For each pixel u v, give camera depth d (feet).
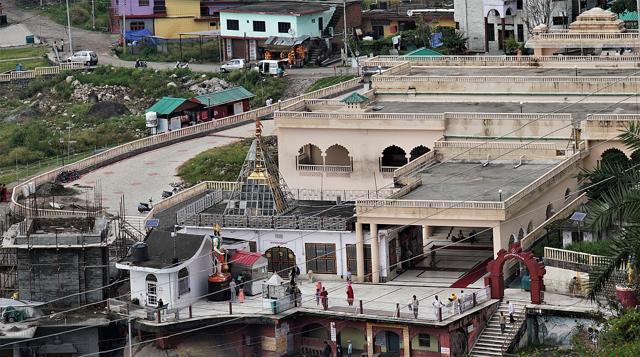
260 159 618.03
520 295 565.12
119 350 577.43
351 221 594.65
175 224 635.25
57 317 578.66
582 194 629.10
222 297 582.76
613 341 465.47
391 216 586.86
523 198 588.09
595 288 465.88
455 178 625.00
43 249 587.27
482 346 550.77
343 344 568.00
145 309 576.61
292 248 604.08
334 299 568.00
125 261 587.27
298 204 634.84
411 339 552.41
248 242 609.42
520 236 590.96
